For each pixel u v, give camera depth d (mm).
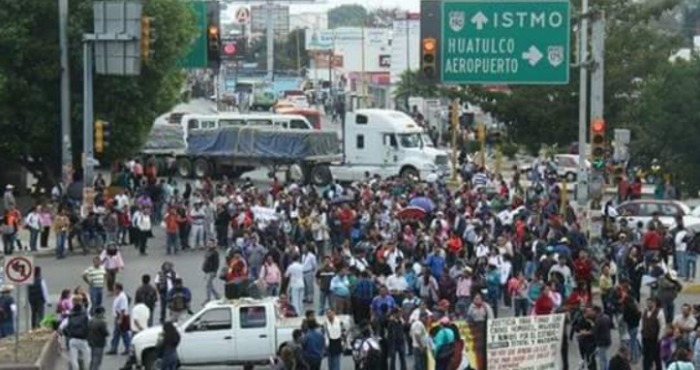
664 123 75312
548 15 60906
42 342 36344
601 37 55438
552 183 77562
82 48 73188
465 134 112875
